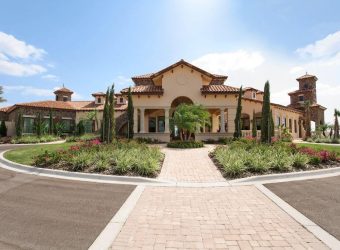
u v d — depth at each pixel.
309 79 49.31
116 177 9.72
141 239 4.67
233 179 9.70
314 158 11.62
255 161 10.88
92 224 5.33
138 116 29.23
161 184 9.07
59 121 35.88
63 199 7.08
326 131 41.31
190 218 5.73
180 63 25.34
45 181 9.32
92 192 7.85
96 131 35.31
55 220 5.54
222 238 4.72
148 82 31.45
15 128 33.88
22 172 11.01
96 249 4.29
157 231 5.02
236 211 6.20
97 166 10.78
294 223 5.40
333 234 4.84
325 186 8.45
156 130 31.14
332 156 12.25
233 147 15.27
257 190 8.16
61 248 4.32
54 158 11.99
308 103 37.59
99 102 40.03
